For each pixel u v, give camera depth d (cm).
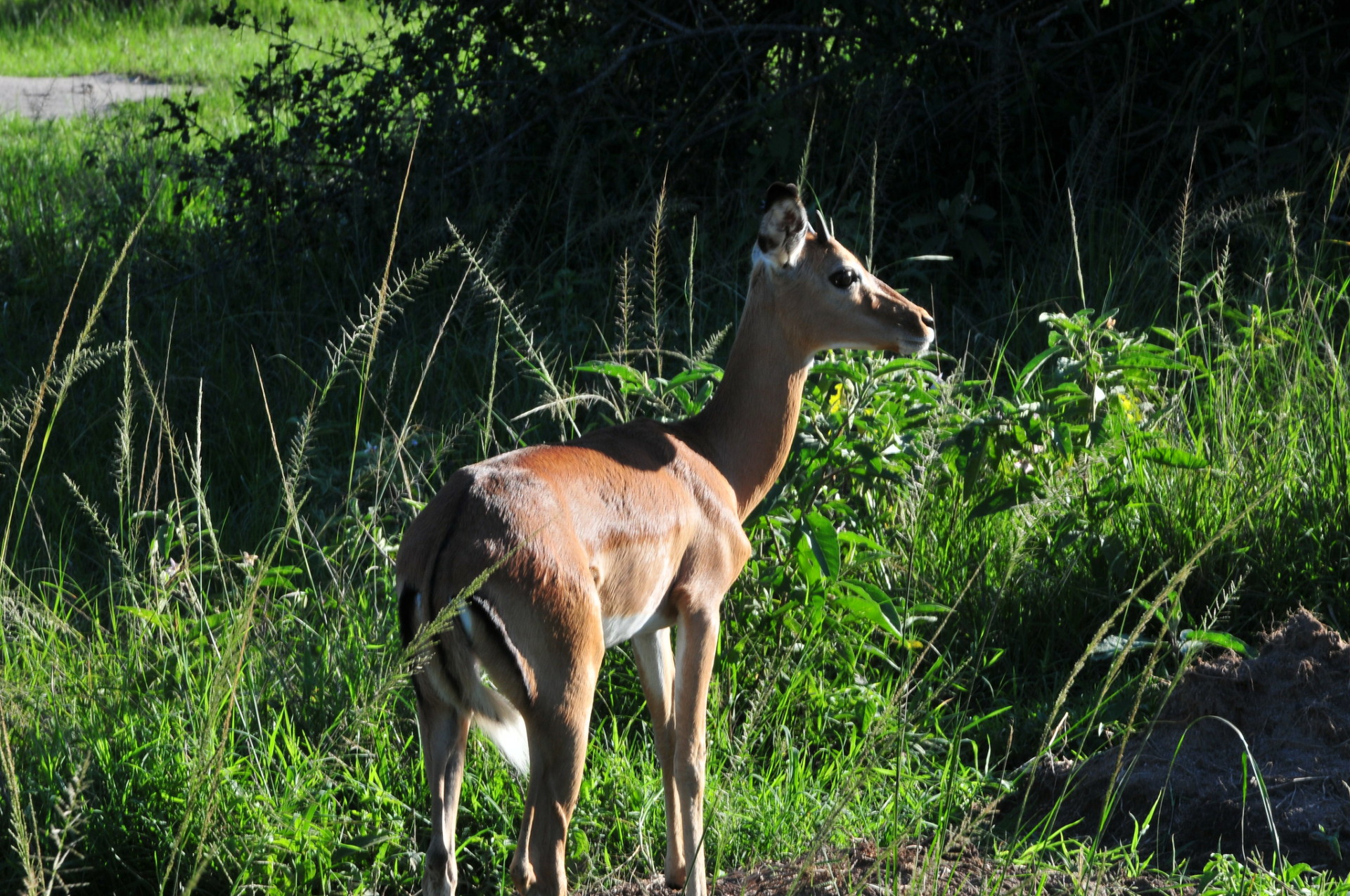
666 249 1391
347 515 916
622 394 1075
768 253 720
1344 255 1265
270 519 1066
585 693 586
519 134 1430
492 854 705
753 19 1472
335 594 905
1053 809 718
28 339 1378
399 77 1466
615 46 1461
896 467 898
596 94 1414
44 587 965
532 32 1485
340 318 1352
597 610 594
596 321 1302
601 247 1416
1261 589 930
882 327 733
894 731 648
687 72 1474
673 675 708
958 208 1334
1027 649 911
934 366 1030
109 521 1078
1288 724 745
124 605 880
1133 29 1364
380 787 730
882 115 1367
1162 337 1229
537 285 1377
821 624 867
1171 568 934
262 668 812
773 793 748
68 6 3706
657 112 1477
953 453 908
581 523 608
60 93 2873
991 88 1366
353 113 1486
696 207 1416
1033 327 1298
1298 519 953
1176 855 687
